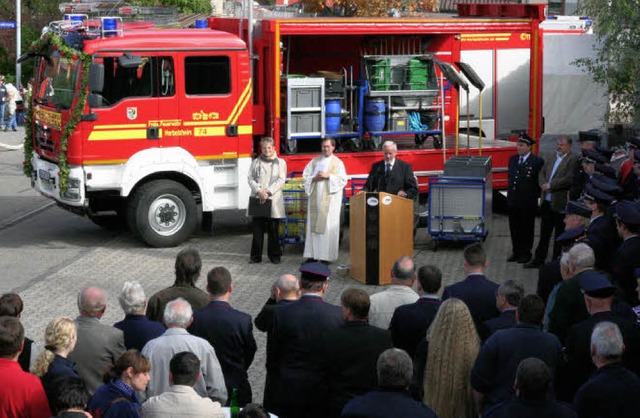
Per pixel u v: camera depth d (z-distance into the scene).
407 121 19.67
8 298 8.68
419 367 8.16
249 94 18.84
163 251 18.30
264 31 18.97
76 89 17.80
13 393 7.12
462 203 17.69
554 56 32.38
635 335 7.99
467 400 7.86
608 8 22.23
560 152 16.22
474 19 20.50
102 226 20.48
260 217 17.05
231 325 8.66
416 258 17.56
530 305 7.75
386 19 19.61
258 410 6.00
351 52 20.44
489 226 18.50
